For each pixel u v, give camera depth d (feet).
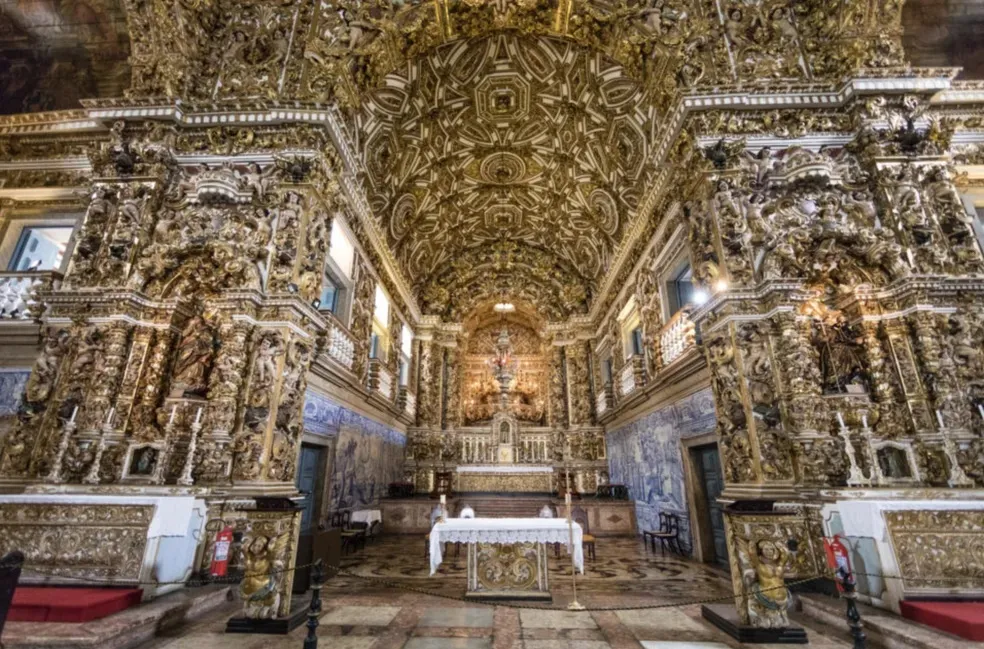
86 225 24.25
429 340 57.47
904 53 27.12
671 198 29.84
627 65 30.48
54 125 28.99
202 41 27.68
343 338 31.45
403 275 50.70
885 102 23.98
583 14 29.84
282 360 22.30
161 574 16.69
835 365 21.27
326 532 21.89
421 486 51.67
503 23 31.71
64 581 15.69
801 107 24.68
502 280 61.16
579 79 34.81
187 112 25.86
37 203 28.22
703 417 25.80
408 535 38.45
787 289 21.02
